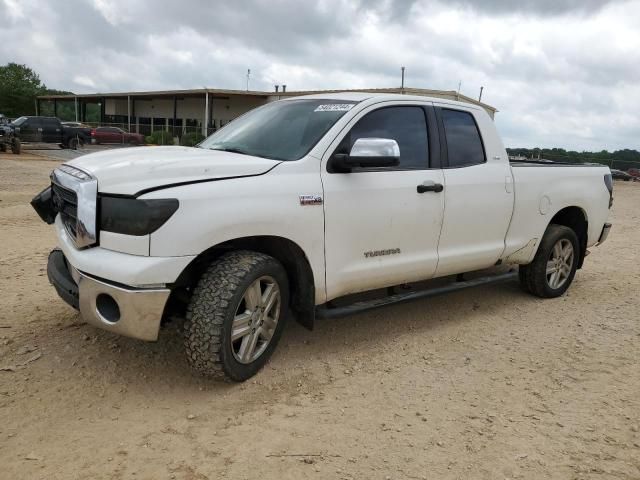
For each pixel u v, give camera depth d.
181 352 4.18
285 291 3.93
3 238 7.65
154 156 3.82
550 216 5.78
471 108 5.23
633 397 3.84
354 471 2.90
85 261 3.39
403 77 31.12
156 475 2.79
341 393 3.73
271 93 40.12
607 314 5.66
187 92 42.16
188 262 3.35
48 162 23.81
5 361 3.87
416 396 3.74
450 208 4.79
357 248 4.22
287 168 3.84
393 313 5.36
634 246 9.77
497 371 4.18
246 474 2.83
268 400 3.58
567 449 3.18
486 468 2.98
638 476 2.96
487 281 5.50
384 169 4.39
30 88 81.69
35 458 2.87
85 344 4.19
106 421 3.25
